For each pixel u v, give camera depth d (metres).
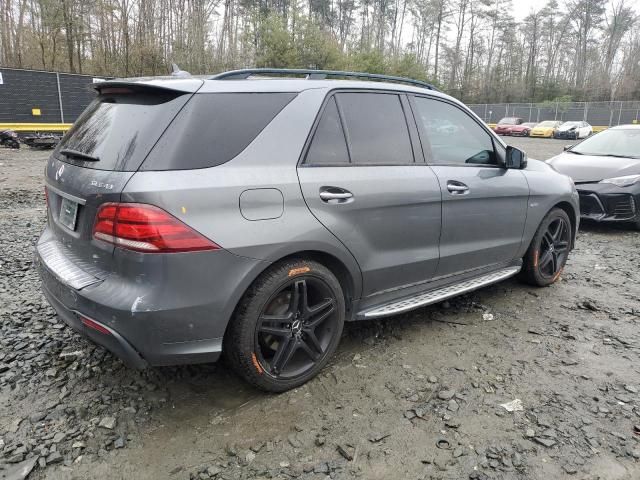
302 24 33.75
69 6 28.66
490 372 3.18
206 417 2.69
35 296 4.17
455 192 3.56
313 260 2.93
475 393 2.94
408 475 2.29
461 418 2.71
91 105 3.06
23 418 2.63
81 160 2.67
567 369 3.24
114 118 2.67
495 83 63.47
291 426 2.62
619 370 3.24
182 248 2.34
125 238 2.32
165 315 2.35
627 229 7.66
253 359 2.70
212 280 2.44
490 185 3.85
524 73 67.69
